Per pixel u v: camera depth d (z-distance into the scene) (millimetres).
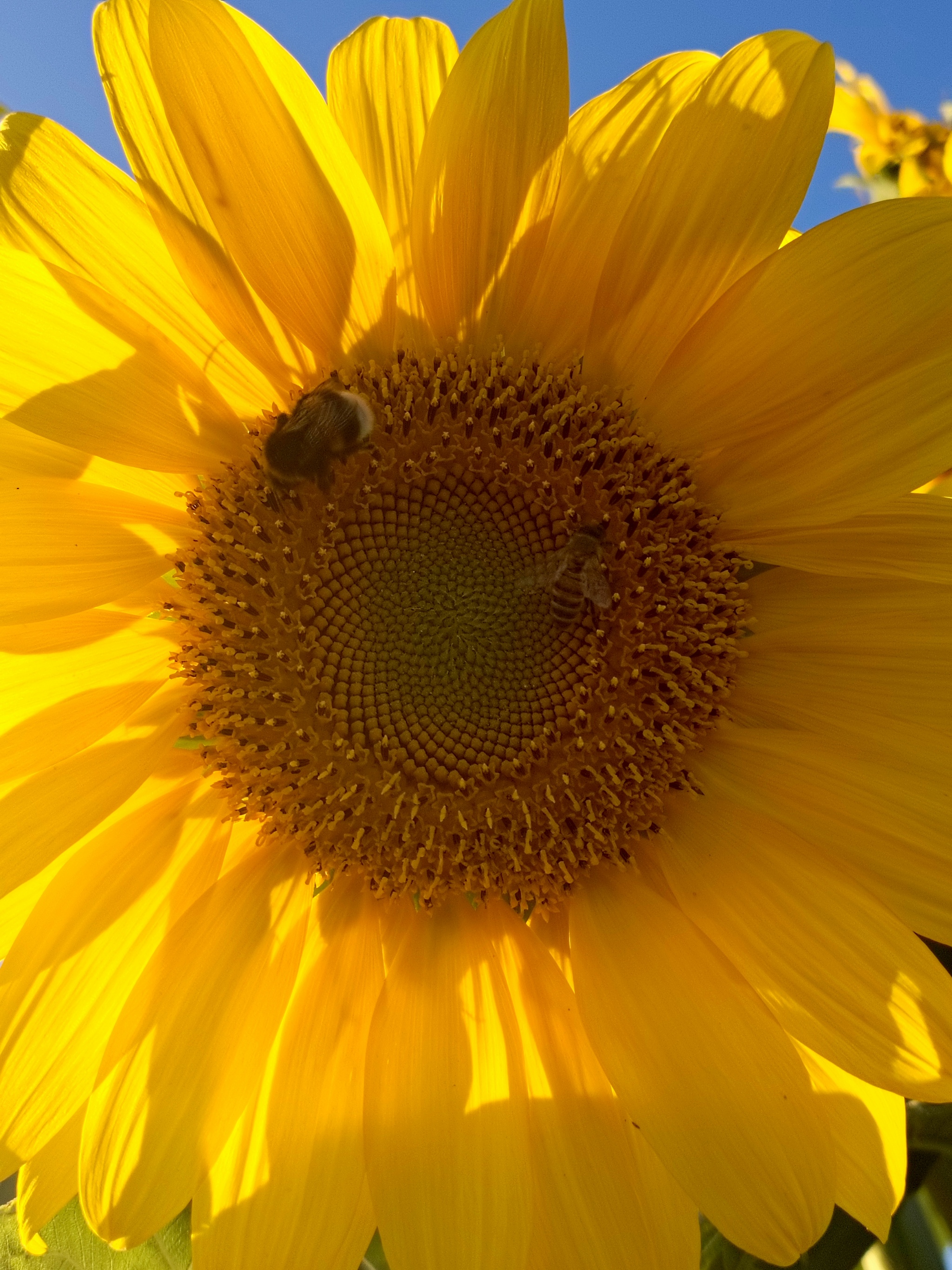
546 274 145
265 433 147
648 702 149
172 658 146
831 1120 128
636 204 138
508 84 129
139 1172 121
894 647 143
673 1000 135
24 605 131
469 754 152
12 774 132
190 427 142
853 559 142
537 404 150
